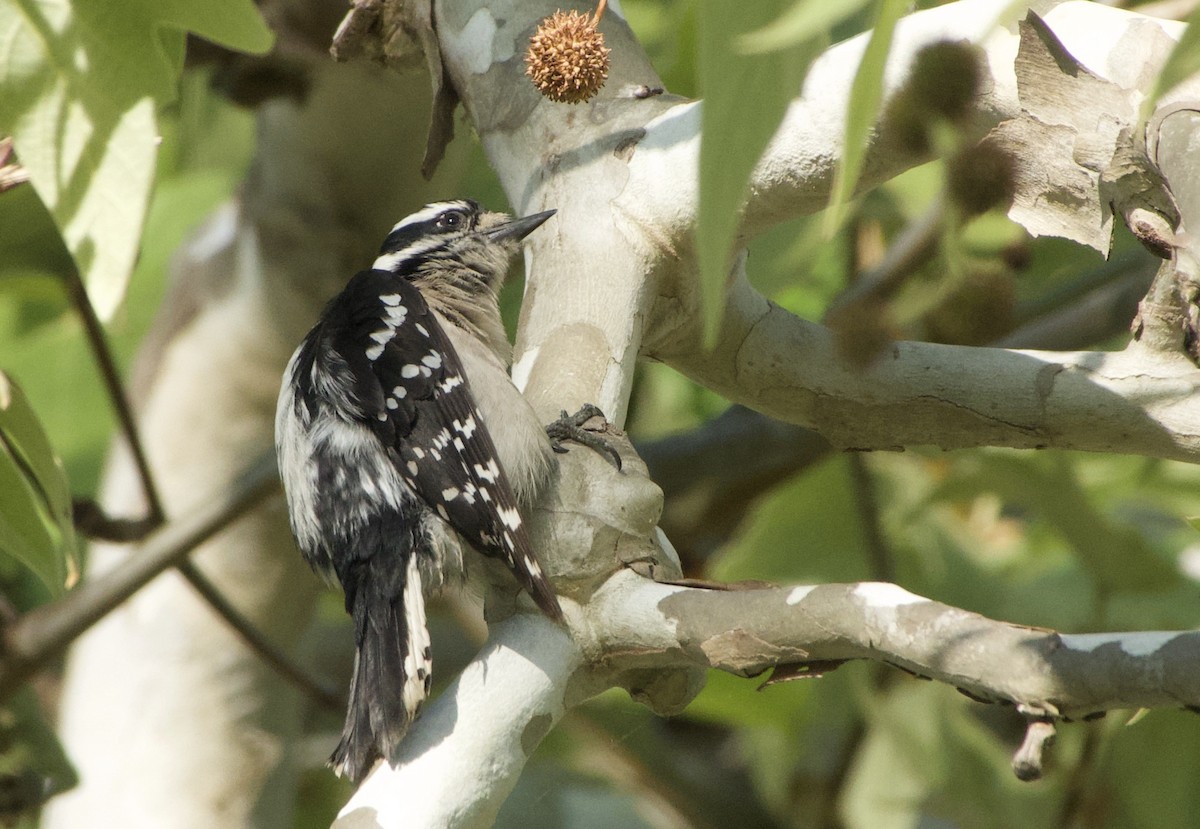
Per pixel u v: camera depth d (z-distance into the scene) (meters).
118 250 5.98
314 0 10.91
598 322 6.89
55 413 13.96
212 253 12.67
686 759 16.22
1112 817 10.55
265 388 12.48
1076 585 12.70
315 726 16.12
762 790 14.43
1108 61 6.00
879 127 6.41
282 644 12.47
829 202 6.78
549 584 5.93
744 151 3.64
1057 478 11.27
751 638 5.56
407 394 7.40
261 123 11.98
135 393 12.77
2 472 7.05
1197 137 5.68
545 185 7.43
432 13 8.20
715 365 7.78
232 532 12.28
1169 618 11.18
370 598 7.08
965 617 5.16
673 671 6.19
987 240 9.60
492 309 9.53
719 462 12.86
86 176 6.00
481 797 5.57
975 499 12.61
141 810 11.81
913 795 13.09
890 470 13.63
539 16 7.88
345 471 7.37
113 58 5.98
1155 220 5.84
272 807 12.19
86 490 13.93
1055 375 7.25
